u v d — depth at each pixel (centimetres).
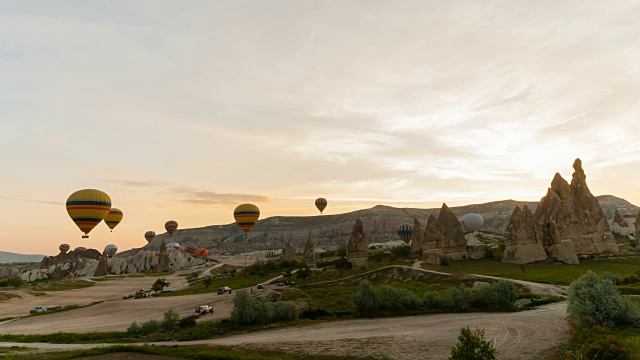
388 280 8844
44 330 6081
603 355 2508
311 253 13300
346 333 4175
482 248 10950
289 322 5128
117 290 13575
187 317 5988
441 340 3566
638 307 3938
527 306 5138
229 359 3247
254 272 13888
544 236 10394
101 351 3650
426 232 12200
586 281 3622
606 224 10844
